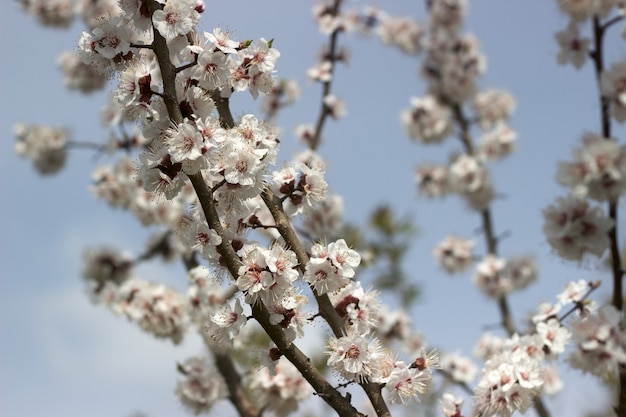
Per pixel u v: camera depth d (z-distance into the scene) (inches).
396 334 61.9
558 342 35.3
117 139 63.1
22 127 79.5
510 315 72.7
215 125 27.5
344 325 28.4
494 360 32.3
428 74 90.4
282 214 29.0
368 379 27.9
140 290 55.4
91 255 71.4
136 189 65.2
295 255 28.0
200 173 27.4
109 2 69.6
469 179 80.6
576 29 47.9
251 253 27.5
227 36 28.6
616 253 38.8
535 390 31.6
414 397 27.9
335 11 68.6
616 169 39.4
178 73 28.5
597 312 36.3
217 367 50.6
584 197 39.9
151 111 27.7
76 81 73.6
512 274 75.9
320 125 62.7
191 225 28.5
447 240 81.0
